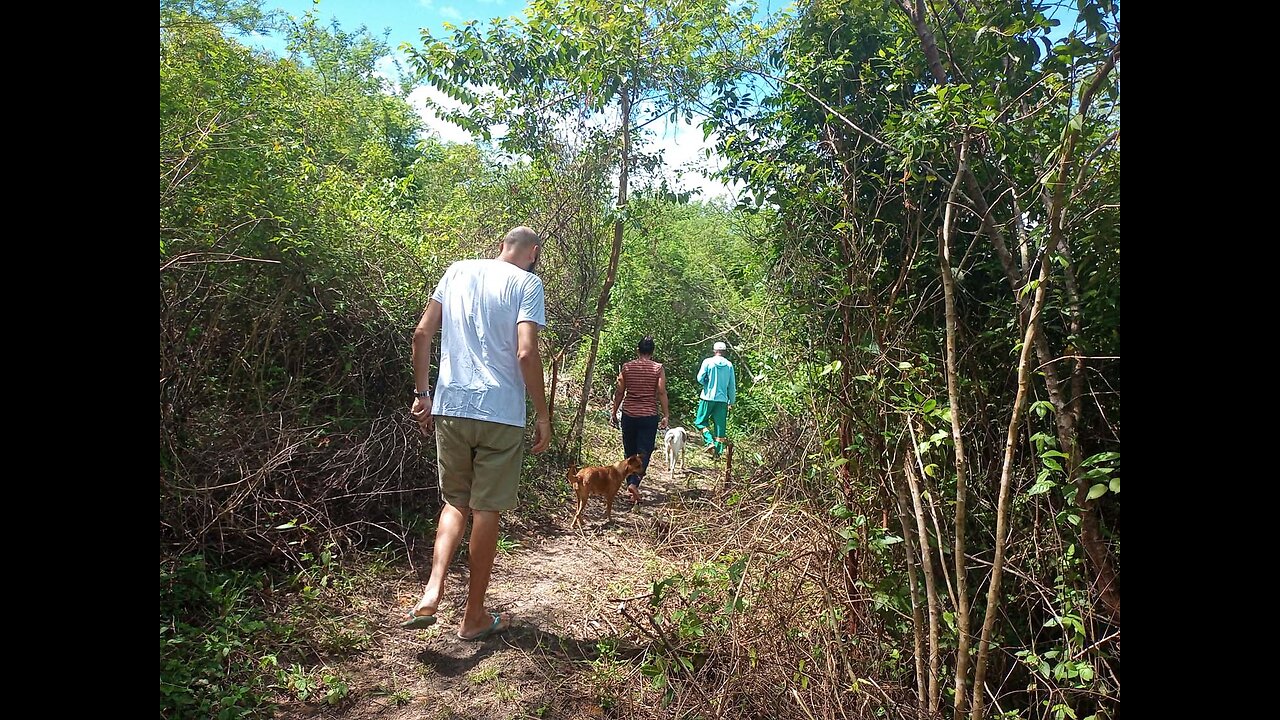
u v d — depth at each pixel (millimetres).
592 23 6977
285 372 4477
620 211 7598
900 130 2879
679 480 8250
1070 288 2336
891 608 2846
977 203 2668
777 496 3232
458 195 9430
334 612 3523
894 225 3082
